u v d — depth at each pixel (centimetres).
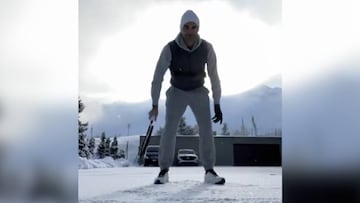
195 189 352
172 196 348
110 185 359
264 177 362
